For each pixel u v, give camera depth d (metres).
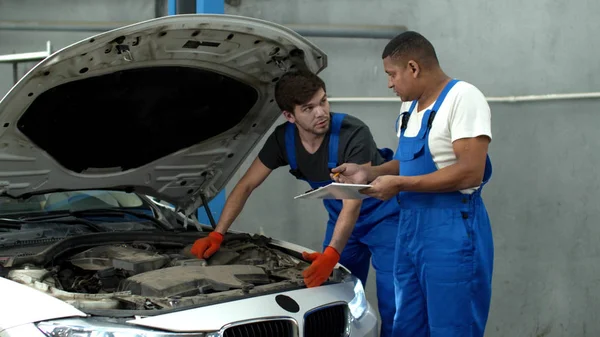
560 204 4.57
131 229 3.31
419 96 2.61
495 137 4.70
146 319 2.12
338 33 4.89
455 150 2.46
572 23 4.49
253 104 3.24
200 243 3.01
